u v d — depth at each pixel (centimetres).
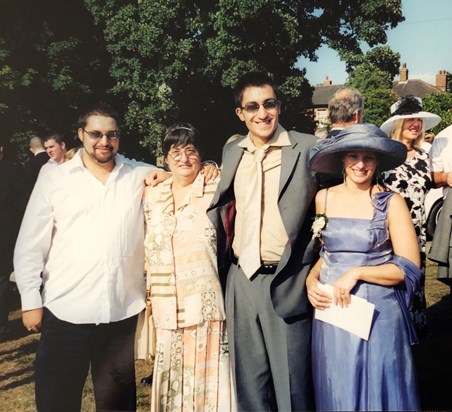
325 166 271
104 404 300
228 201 291
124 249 291
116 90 1593
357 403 243
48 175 290
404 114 367
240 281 285
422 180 363
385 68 990
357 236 252
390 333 244
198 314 284
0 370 432
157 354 291
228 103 1611
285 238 275
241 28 1465
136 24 1502
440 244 390
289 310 273
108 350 297
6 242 505
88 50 1573
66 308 286
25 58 1395
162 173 307
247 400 282
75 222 285
